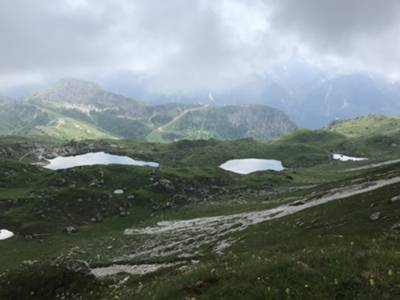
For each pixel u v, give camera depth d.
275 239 60.78
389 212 51.44
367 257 23.70
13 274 43.25
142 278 41.69
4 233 130.50
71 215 149.38
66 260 45.88
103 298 36.84
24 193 167.62
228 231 93.44
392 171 107.31
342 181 136.12
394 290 19.92
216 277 25.64
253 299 21.52
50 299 40.47
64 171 197.50
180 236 106.31
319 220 62.53
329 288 21.08
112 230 139.62
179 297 24.45
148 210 163.12
